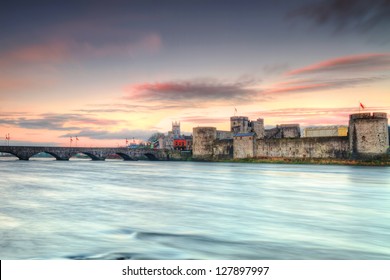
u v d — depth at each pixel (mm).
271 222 17094
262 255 11844
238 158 115188
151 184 38000
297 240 13703
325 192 30312
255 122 137625
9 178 45594
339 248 12609
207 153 128500
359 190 32062
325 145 96312
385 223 16922
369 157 85500
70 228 15578
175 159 141125
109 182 40344
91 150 124188
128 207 21625
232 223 16844
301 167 82000
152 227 15875
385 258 11523
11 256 11641
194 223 16766
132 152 135500
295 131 124500
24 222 16875
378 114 84938
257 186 35812
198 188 33719
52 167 79500
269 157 108000
